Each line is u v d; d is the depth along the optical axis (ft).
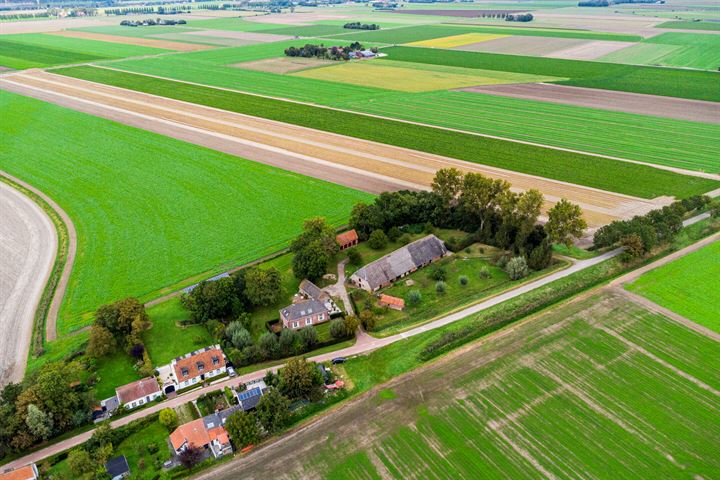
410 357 297.94
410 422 253.44
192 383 288.10
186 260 394.11
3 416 251.80
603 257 397.19
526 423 250.16
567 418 252.21
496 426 249.14
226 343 310.24
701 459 231.09
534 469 227.20
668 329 313.73
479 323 323.78
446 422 252.42
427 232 437.17
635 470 226.38
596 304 338.75
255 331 325.42
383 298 347.97
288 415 260.83
